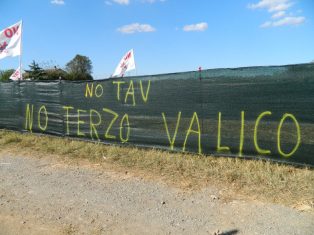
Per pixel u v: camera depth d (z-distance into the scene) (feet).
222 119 20.95
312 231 12.91
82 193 17.44
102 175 20.10
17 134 31.73
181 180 18.45
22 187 18.65
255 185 16.92
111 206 15.76
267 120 19.44
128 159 22.27
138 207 15.53
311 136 18.21
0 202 16.76
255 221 13.80
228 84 20.66
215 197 16.14
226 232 13.12
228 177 18.04
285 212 14.37
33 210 15.75
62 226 14.17
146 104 24.18
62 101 29.30
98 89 26.84
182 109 22.54
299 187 16.15
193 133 22.15
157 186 17.90
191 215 14.58
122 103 25.45
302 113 18.42
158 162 21.25
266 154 19.57
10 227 14.39
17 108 32.81
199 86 21.74
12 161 23.89
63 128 29.40
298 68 18.49
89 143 27.04
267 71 19.38
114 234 13.37
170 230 13.46
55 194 17.47
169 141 23.22
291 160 18.80
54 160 23.63
